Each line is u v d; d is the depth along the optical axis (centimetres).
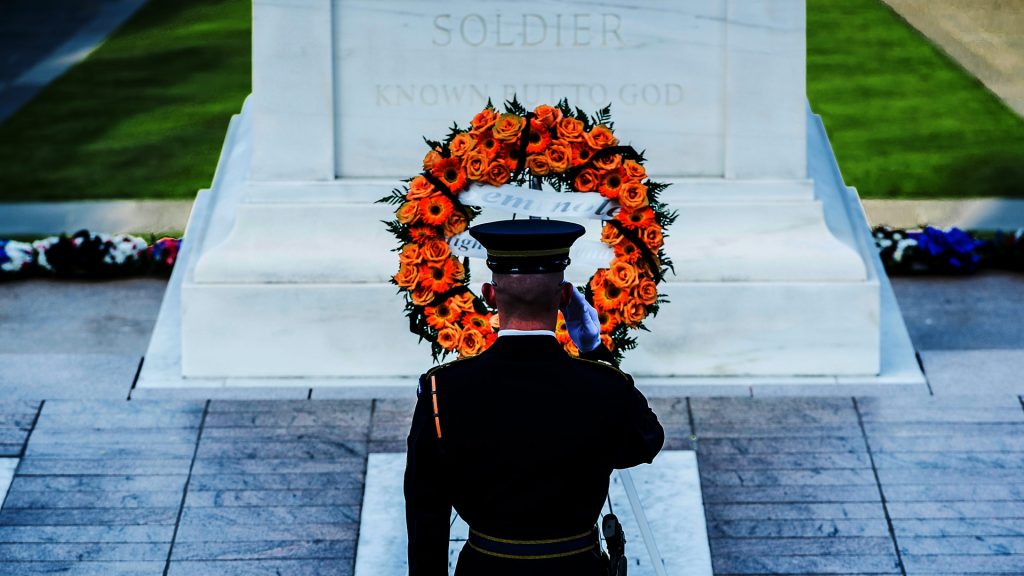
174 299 1250
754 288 1112
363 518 957
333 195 1131
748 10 1101
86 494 980
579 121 828
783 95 1116
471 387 639
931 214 1688
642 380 1124
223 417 1067
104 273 1419
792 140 1126
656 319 1117
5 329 1282
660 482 987
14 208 1727
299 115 1120
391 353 1123
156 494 981
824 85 2288
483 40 1111
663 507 962
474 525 646
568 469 634
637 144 1132
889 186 1800
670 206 1128
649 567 909
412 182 838
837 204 1216
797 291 1112
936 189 1783
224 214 1218
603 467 644
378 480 995
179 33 2661
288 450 1027
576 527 641
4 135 2059
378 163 1136
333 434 1046
